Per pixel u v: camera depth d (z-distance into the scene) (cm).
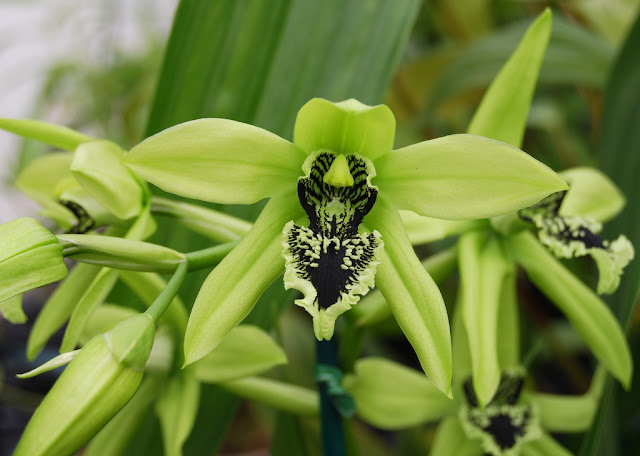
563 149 44
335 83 30
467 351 30
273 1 30
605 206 29
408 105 45
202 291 23
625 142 31
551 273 27
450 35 46
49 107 55
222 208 29
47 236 23
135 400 28
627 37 32
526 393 31
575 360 39
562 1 42
